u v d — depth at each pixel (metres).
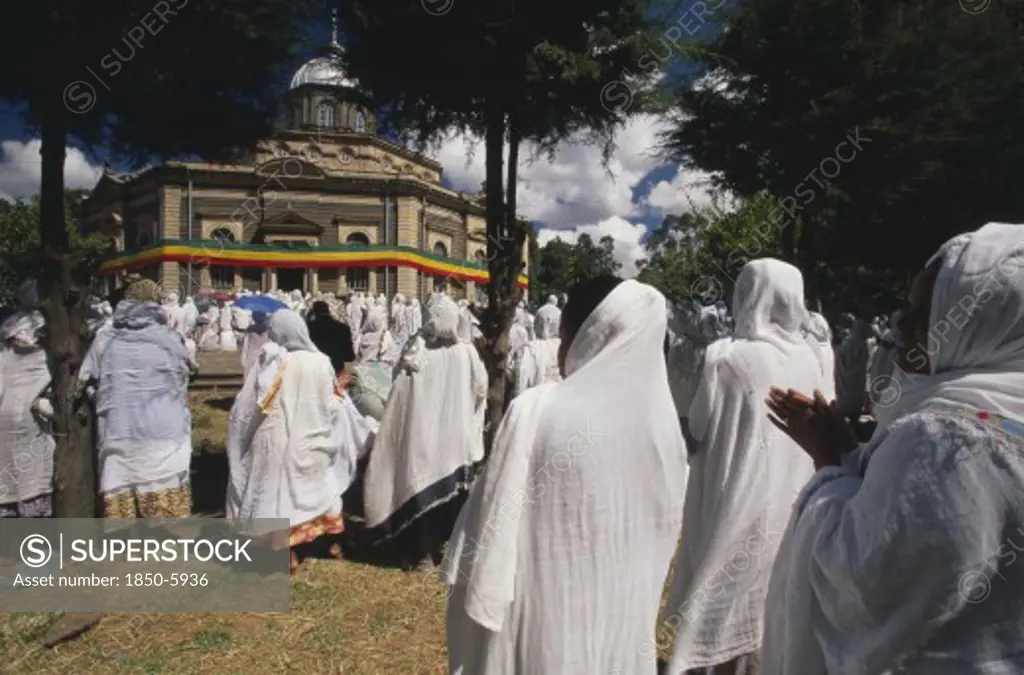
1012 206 7.69
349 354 7.06
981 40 7.18
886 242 7.96
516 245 6.05
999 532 1.23
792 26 6.57
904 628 1.30
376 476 5.21
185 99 5.08
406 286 35.81
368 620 4.26
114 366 5.30
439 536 5.32
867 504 1.37
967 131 7.10
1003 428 1.26
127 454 5.35
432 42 4.88
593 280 2.11
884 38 6.59
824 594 1.49
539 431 1.94
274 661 3.76
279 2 4.75
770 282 3.25
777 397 1.88
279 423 4.95
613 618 2.01
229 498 5.14
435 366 5.11
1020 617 1.22
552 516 1.93
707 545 3.19
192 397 12.13
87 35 4.43
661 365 2.10
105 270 29.95
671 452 2.11
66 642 3.89
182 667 3.68
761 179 7.28
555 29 4.97
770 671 1.75
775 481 3.16
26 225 22.62
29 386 5.28
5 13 4.19
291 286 36.91
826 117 6.51
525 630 1.94
